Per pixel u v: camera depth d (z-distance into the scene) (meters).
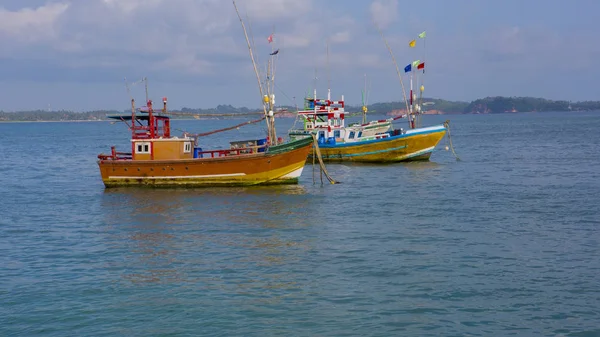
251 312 21.56
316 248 29.45
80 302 22.69
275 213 38.41
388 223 34.81
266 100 52.31
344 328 20.20
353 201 42.50
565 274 25.06
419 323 20.48
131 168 49.66
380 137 68.44
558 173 58.34
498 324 20.36
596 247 29.05
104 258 28.42
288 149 48.97
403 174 58.38
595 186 48.53
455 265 26.38
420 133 67.44
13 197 48.34
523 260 27.02
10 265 27.45
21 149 121.94
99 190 51.31
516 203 40.81
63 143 146.88
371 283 24.22
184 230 34.00
